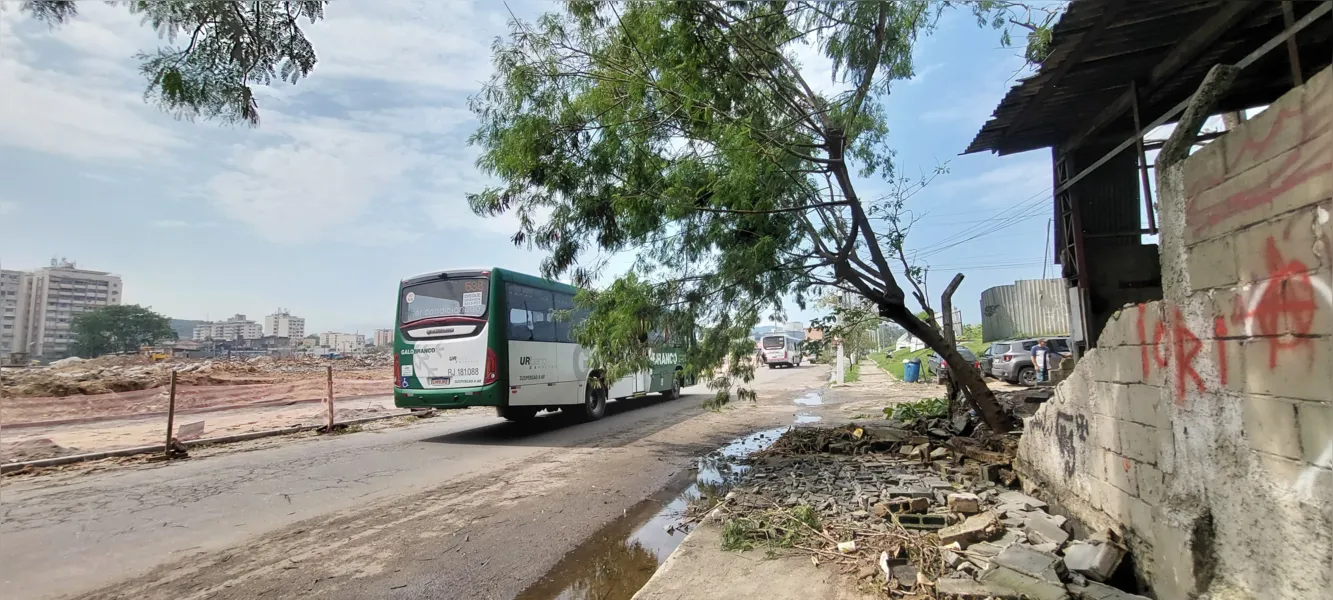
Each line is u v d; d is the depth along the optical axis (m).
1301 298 2.50
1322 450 2.41
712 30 7.04
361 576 4.62
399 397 11.80
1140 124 5.54
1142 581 3.64
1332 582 2.37
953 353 8.16
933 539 4.41
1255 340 2.77
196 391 21.69
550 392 12.62
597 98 8.03
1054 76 5.34
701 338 8.48
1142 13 4.38
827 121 7.44
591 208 8.54
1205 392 3.12
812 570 4.11
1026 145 7.80
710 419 14.03
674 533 5.62
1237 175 2.88
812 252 8.20
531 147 8.13
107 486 7.43
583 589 4.41
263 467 8.60
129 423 15.30
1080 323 7.83
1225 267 2.97
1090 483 4.35
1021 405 10.62
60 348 77.50
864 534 4.64
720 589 3.87
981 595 3.38
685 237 8.22
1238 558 2.90
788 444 9.09
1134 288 7.80
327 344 119.50
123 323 73.00
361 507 6.49
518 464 8.77
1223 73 3.27
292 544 5.32
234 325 131.75
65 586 4.42
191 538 5.47
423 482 7.64
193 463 8.95
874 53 7.42
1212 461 3.07
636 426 12.97
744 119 7.02
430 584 4.48
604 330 8.41
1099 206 7.90
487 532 5.67
